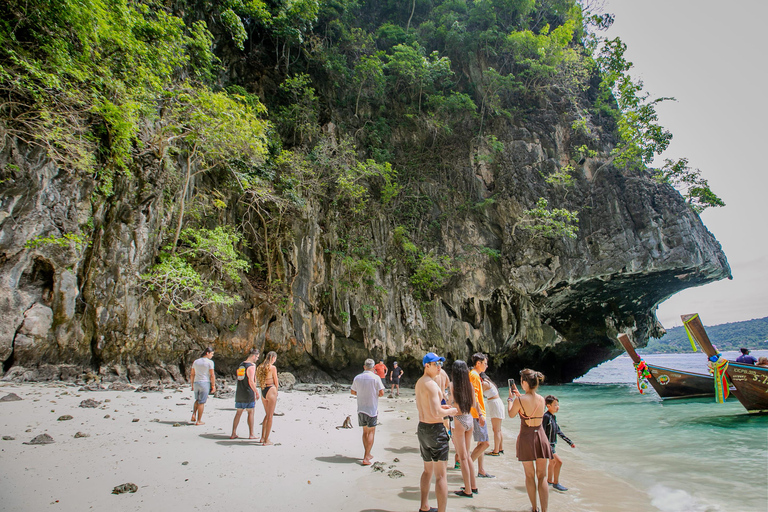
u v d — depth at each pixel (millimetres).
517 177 27297
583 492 5883
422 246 25859
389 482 5566
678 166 27281
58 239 12445
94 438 6852
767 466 7414
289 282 20188
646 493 5883
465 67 30391
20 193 12125
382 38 29625
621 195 26859
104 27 12789
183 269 15438
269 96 24469
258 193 18906
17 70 11664
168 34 15766
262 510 4395
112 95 13789
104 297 14227
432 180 27719
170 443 6863
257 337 19078
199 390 8680
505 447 8609
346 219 23719
